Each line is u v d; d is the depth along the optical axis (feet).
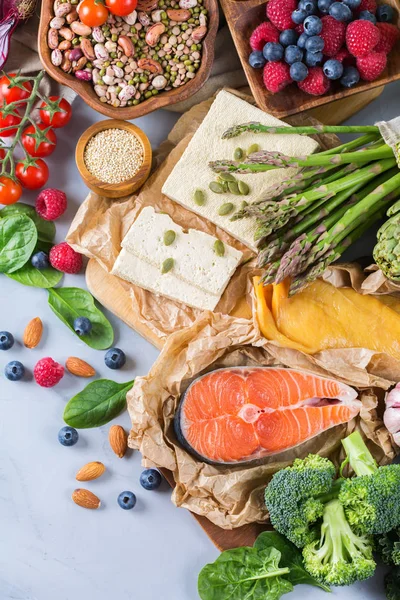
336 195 2.89
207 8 2.93
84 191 3.12
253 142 2.99
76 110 3.13
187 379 2.94
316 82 2.89
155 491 3.04
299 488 2.78
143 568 3.03
